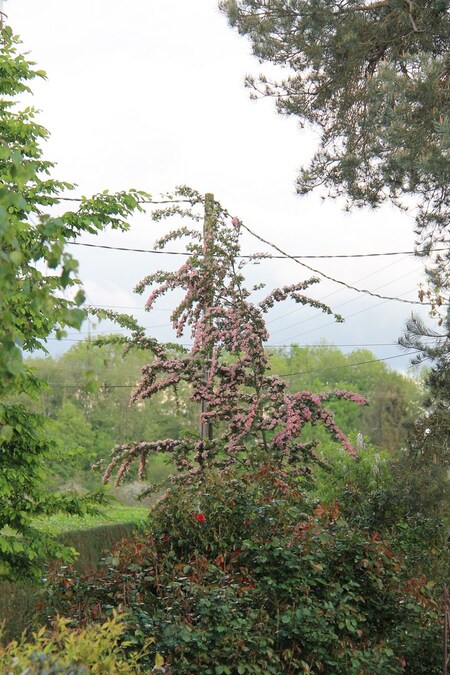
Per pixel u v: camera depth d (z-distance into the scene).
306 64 16.05
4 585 12.95
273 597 8.40
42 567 13.48
